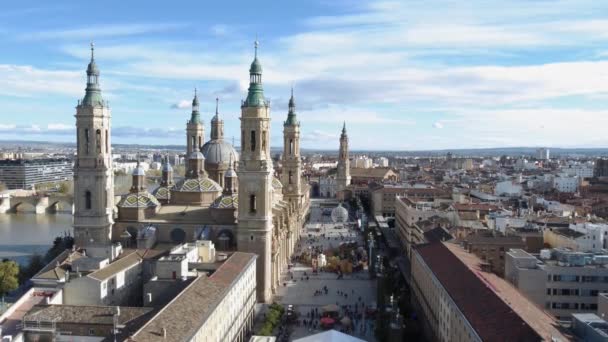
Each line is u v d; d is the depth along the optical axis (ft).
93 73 645.10
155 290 479.82
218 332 441.27
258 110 625.41
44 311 419.74
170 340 346.95
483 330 348.79
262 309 617.21
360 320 581.53
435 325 495.00
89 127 643.45
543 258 528.63
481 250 632.79
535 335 312.09
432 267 520.42
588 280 483.10
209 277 481.46
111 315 415.03
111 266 523.70
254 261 599.98
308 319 581.53
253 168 629.10
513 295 417.69
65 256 575.38
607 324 346.95
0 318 442.50
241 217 633.61
